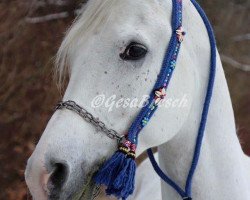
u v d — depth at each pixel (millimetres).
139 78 2340
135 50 2316
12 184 6215
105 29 2322
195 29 2496
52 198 2227
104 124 2309
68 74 2479
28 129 6637
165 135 2424
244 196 2553
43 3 7449
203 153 2488
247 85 7559
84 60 2320
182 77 2426
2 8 7367
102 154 2324
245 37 7898
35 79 6926
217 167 2502
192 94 2475
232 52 7844
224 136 2516
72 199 2270
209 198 2494
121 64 2314
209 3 7938
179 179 2514
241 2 8125
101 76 2307
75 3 7242
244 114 7285
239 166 2557
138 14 2357
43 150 2209
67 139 2234
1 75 6938
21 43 7133
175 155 2510
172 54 2389
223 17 7941
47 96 6844
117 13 2334
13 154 6422
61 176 2223
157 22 2377
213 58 2496
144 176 3523
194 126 2488
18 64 7016
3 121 6637
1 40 7145
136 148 2379
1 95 6820
